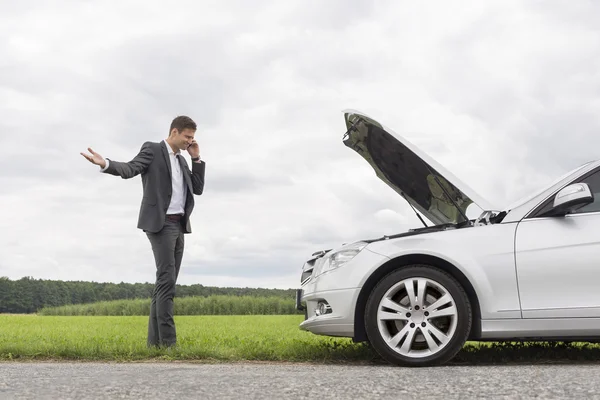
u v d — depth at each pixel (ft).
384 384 10.68
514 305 14.01
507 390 9.82
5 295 153.89
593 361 15.02
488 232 14.48
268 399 9.27
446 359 14.12
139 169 16.75
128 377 11.75
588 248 13.97
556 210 14.23
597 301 13.82
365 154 17.30
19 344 17.40
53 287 157.99
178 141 17.40
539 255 14.06
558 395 9.29
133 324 40.96
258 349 16.37
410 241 14.58
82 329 32.17
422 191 16.87
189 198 17.66
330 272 14.99
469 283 14.34
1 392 9.93
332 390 10.05
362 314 14.75
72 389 10.20
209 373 12.48
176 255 17.83
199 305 93.09
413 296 14.26
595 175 14.57
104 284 160.76
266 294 96.53
